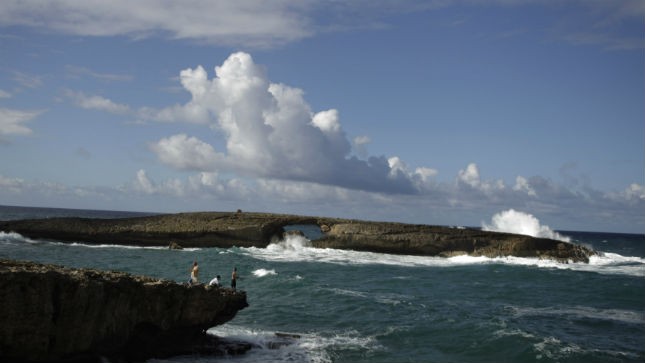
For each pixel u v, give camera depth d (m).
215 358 20.34
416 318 28.97
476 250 67.94
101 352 17.42
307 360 21.00
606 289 43.50
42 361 15.80
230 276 41.84
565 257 67.75
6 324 14.88
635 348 25.11
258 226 69.50
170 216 74.31
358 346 23.41
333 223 74.00
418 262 62.06
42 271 15.75
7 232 66.75
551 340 24.89
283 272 46.50
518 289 42.78
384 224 71.69
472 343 24.42
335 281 43.34
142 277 19.67
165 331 19.62
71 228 67.25
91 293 16.56
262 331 25.17
